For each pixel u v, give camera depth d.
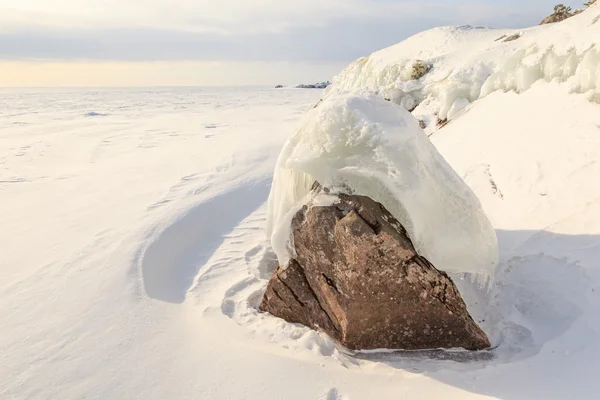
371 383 2.48
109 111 24.56
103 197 6.41
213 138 12.53
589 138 4.35
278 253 3.33
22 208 5.96
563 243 3.44
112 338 2.98
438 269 3.03
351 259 2.94
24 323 3.18
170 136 13.15
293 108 25.69
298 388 2.45
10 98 45.38
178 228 5.07
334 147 3.07
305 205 3.24
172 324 3.19
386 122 3.07
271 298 3.36
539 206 4.09
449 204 3.17
